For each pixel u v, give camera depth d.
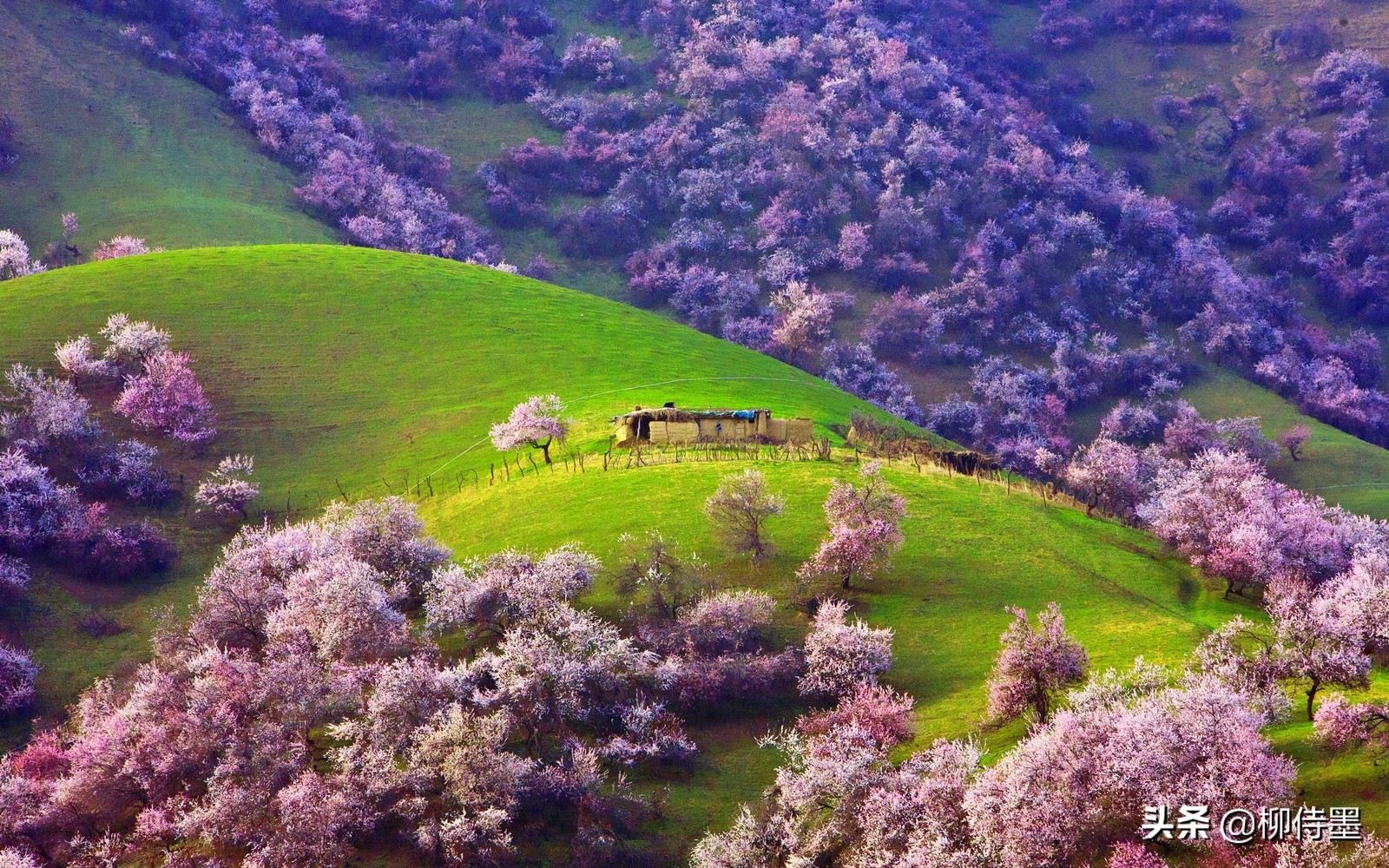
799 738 77.12
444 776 69.19
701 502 110.38
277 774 73.25
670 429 129.38
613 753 75.06
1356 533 104.75
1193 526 103.69
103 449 138.00
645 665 80.06
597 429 136.75
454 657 87.69
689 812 71.19
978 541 103.44
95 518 124.38
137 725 79.94
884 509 97.50
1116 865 50.97
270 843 67.88
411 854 68.38
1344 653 67.56
